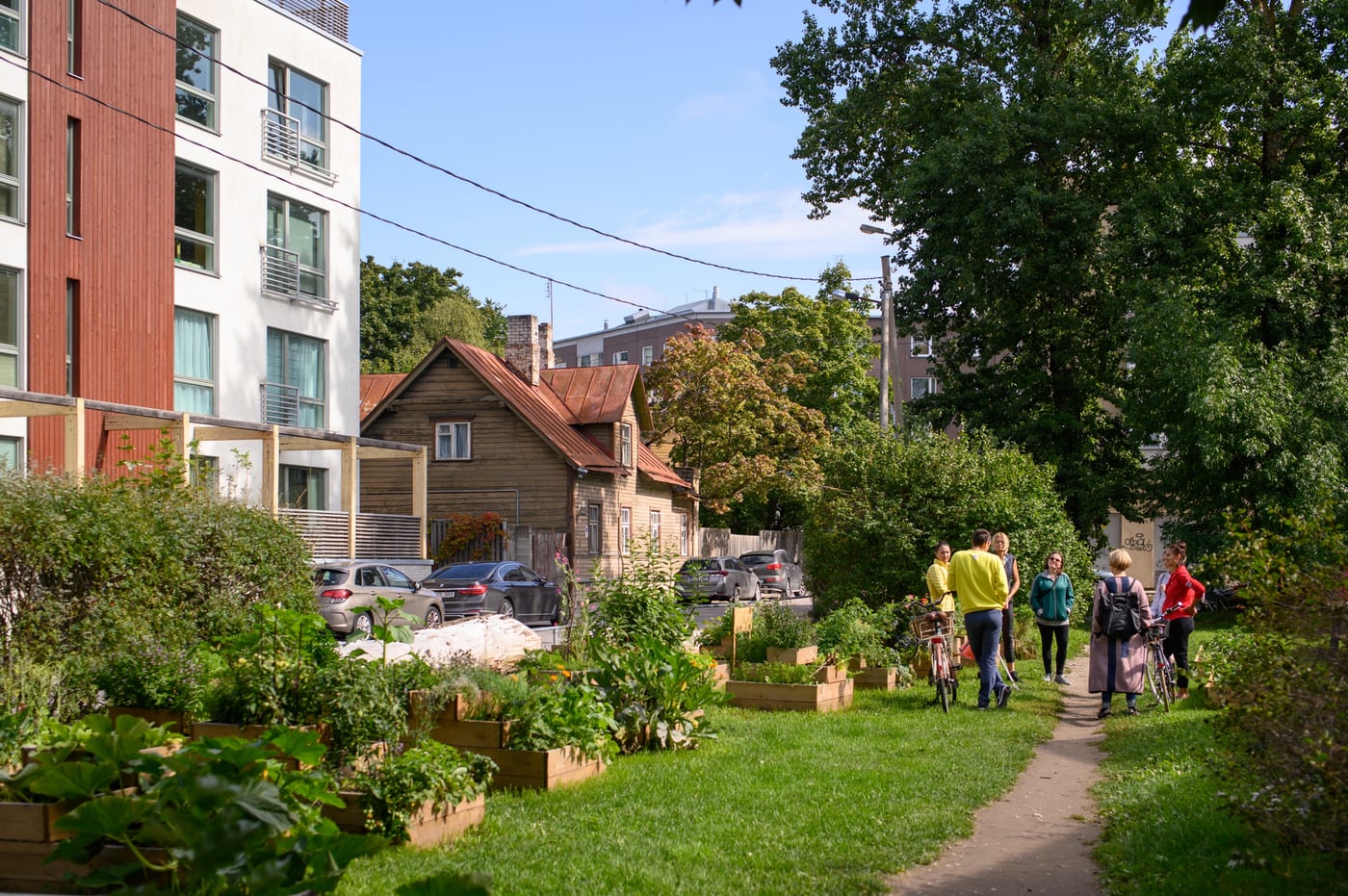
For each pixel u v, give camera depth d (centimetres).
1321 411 2680
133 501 1226
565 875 587
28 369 2192
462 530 3831
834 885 586
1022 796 841
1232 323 2730
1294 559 662
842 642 1425
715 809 745
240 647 708
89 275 2316
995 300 3072
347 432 3064
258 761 455
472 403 4025
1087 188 3025
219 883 412
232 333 2688
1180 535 2909
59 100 2262
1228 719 633
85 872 526
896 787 828
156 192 2469
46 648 1016
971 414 3189
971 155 2889
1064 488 3083
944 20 3198
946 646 1298
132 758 484
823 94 3366
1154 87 2978
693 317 9400
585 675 932
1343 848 556
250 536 1380
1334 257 2742
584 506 4031
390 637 787
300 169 2895
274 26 2827
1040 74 2988
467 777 681
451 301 6825
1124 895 581
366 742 673
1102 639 1262
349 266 3084
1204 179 2906
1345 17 2730
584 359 10488
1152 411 2836
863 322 6097
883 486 1933
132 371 2398
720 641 1383
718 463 5025
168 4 2506
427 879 373
